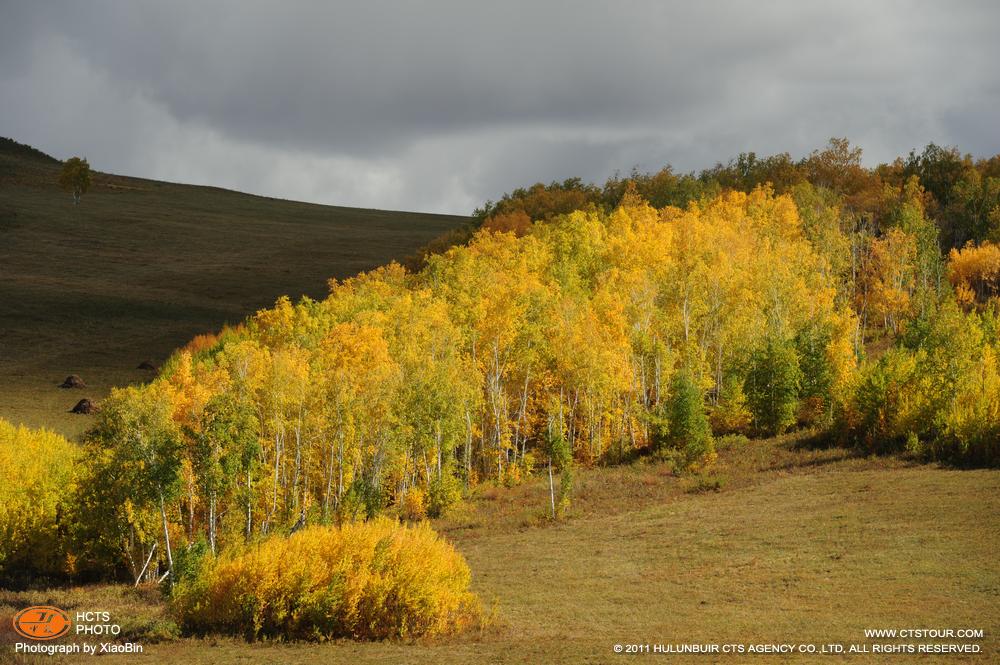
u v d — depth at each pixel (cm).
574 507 5934
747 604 3359
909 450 6300
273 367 6469
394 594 3234
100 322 13900
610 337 8038
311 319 9644
